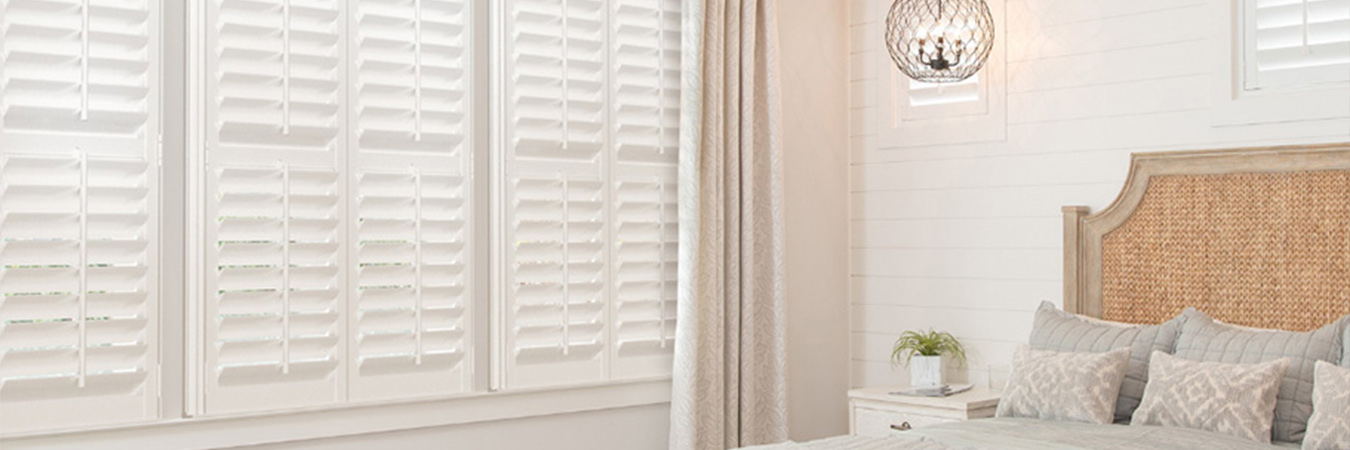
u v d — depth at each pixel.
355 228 3.99
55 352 3.46
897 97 5.20
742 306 4.83
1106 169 4.52
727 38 4.83
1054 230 4.66
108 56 3.53
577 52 4.51
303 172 3.88
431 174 4.15
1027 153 4.75
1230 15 4.19
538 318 4.41
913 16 4.89
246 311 3.78
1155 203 4.33
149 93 3.58
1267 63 4.13
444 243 4.17
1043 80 4.71
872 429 4.73
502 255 4.31
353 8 3.98
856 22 5.37
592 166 4.55
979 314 4.90
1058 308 4.64
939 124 5.05
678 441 4.64
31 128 3.43
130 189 3.56
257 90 3.79
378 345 4.04
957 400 4.45
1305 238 3.96
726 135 4.82
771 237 4.91
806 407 5.20
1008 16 4.83
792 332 5.14
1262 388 3.52
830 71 5.34
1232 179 4.14
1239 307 4.12
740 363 4.83
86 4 3.49
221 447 3.73
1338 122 3.95
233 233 3.75
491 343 4.31
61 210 3.47
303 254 3.89
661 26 4.74
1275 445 3.44
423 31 4.13
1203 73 4.26
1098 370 3.88
